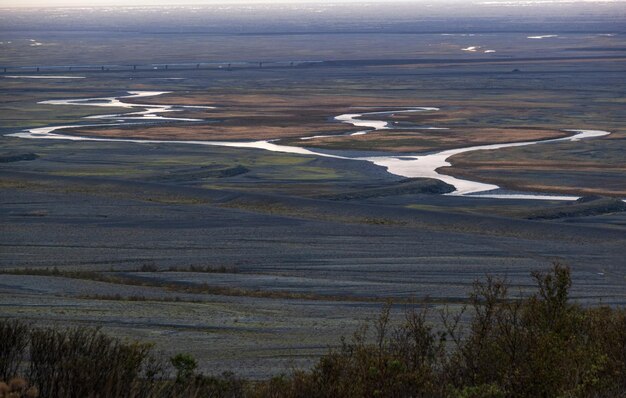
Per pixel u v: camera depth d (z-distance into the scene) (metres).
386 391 17.34
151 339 38.94
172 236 82.12
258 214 92.62
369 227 86.69
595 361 19.28
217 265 70.44
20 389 13.05
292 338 40.22
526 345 19.47
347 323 44.62
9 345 17.33
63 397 14.85
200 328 42.66
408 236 82.62
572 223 92.75
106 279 63.16
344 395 17.08
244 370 32.47
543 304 21.52
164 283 62.34
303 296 57.19
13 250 75.44
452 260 71.88
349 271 67.69
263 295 57.50
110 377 15.30
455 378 19.86
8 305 47.38
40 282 59.06
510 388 18.03
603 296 58.25
